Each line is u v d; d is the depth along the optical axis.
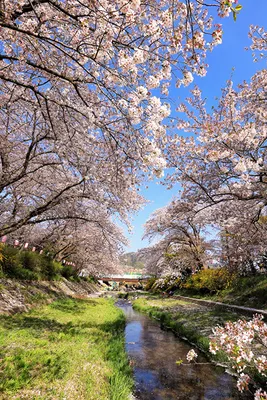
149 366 7.43
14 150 9.01
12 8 3.78
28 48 4.56
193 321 12.32
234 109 7.38
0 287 10.42
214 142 6.93
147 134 3.98
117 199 8.52
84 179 7.05
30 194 9.79
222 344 3.62
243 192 7.80
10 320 8.31
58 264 21.45
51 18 3.99
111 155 5.94
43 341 6.37
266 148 6.93
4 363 4.54
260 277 15.65
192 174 8.94
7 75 5.22
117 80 3.54
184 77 3.64
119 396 4.51
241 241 10.10
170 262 26.45
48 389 4.03
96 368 5.49
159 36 3.75
